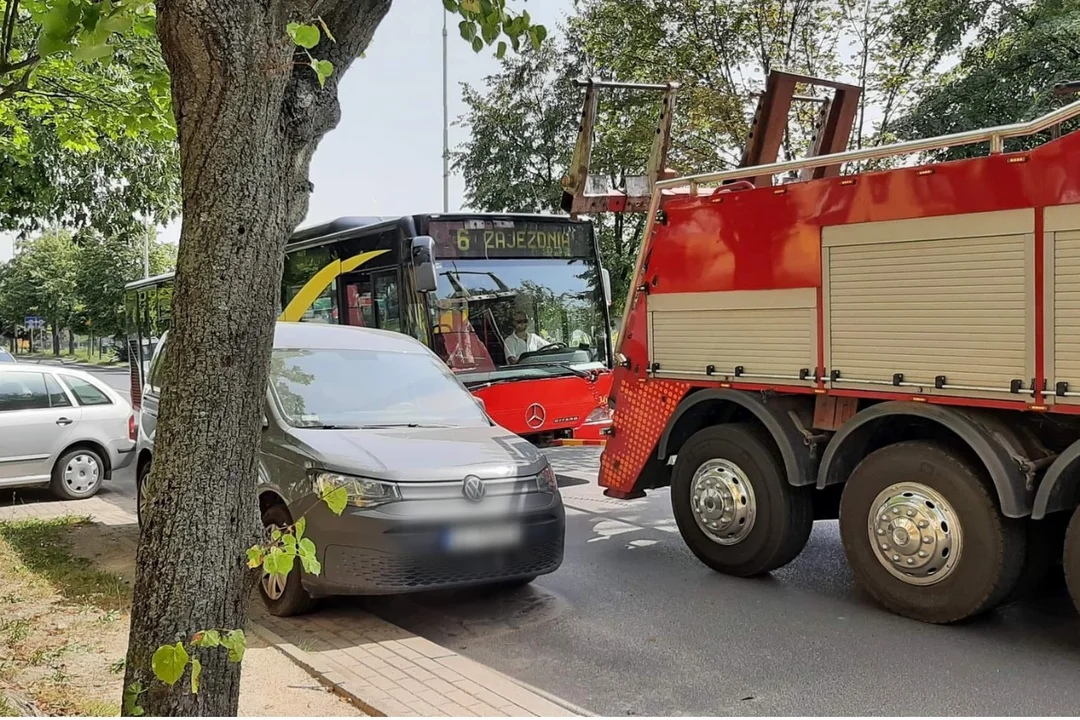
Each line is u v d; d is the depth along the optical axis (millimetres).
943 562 5469
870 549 5848
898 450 5680
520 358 10617
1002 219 5082
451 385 7305
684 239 7027
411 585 5414
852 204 5832
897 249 5598
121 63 9430
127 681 2811
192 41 2615
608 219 23953
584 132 8297
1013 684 4680
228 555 2830
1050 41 12250
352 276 11211
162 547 2779
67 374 10750
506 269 10719
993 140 5160
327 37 3164
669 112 8555
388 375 7098
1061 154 4832
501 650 5395
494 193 25188
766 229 6391
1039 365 4941
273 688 4504
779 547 6496
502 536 5711
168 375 2816
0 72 5926
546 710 4258
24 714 3828
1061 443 5238
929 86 14641
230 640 2625
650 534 8281
